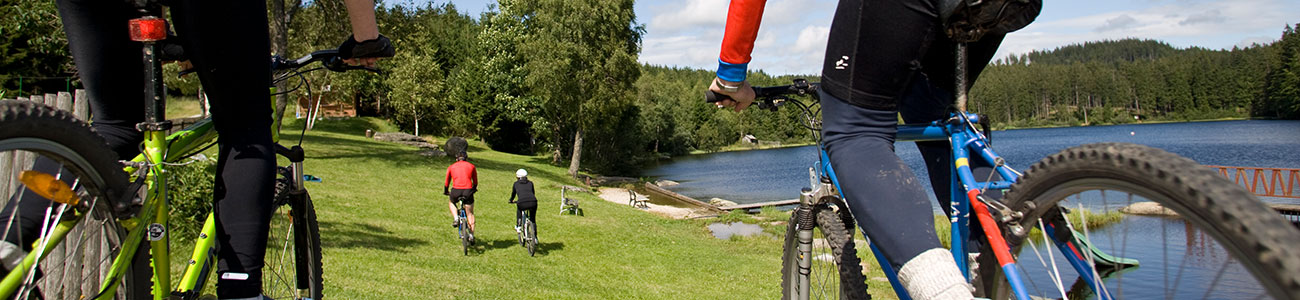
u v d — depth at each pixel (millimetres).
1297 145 64438
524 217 13961
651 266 14227
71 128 1553
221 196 1940
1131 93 158875
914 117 2244
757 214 28000
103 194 1694
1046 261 1696
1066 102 164750
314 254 2871
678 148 92562
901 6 1739
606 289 11023
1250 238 1071
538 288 10273
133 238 1818
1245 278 1125
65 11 1896
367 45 2418
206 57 1858
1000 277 1876
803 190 2590
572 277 11680
